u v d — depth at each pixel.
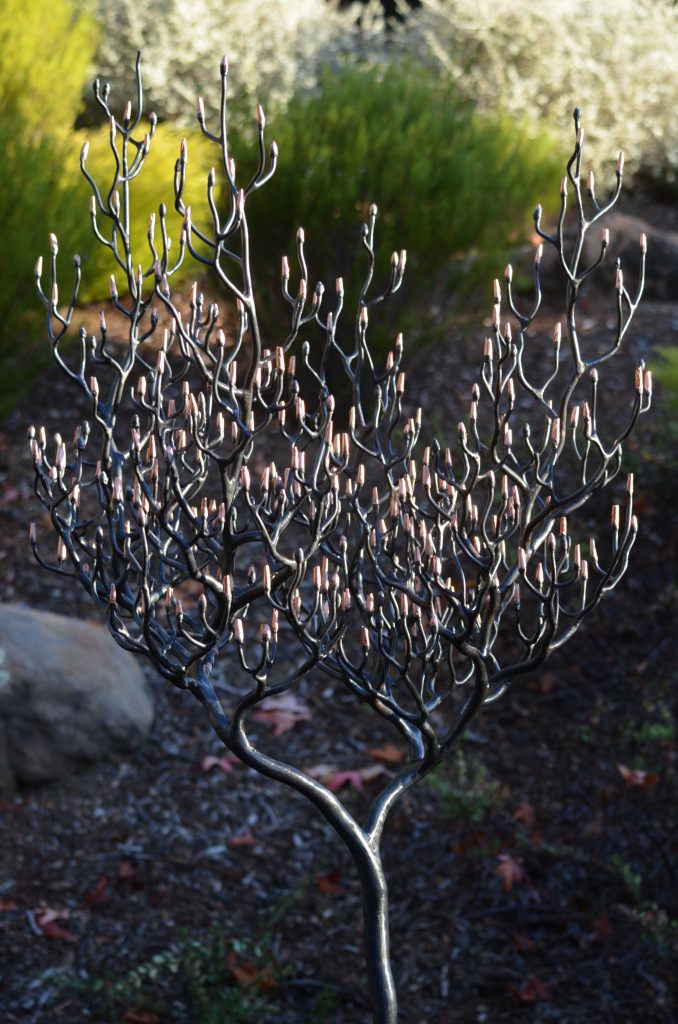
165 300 1.44
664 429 5.37
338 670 1.62
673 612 4.44
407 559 1.63
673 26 9.28
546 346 6.24
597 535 4.76
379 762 3.85
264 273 5.32
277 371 1.59
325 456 1.51
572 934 3.24
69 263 4.64
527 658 1.61
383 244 5.12
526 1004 3.02
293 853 3.50
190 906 3.27
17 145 4.88
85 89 7.38
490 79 8.74
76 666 3.78
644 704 4.06
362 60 9.07
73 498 1.57
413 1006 3.02
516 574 1.60
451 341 6.21
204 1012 2.88
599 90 8.83
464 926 3.28
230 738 1.50
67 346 4.95
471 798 3.62
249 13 8.06
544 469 1.63
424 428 5.19
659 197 9.51
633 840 3.50
